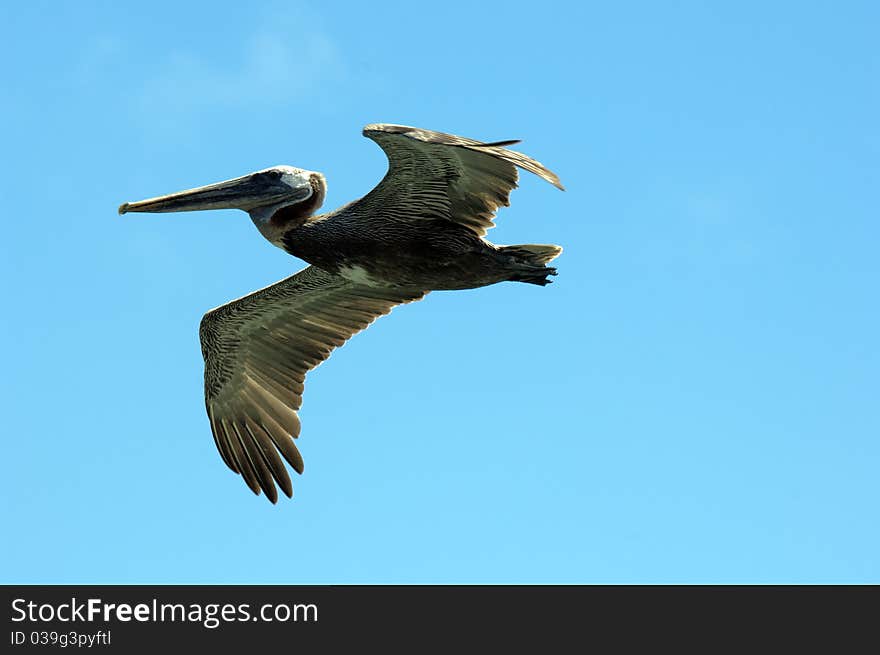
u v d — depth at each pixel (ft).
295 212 53.88
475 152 48.01
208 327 58.75
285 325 58.85
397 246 52.39
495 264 52.19
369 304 57.88
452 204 51.11
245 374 59.57
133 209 54.39
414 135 46.65
